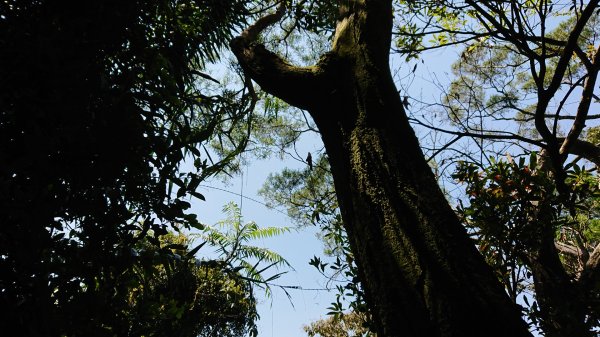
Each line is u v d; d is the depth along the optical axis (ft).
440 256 4.72
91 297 5.34
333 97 6.21
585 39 16.93
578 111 9.85
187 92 9.20
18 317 4.82
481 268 4.73
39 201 5.14
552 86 8.35
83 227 5.85
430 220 4.97
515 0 9.81
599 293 7.04
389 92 5.98
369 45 6.29
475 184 7.83
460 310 4.41
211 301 15.60
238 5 10.80
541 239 7.32
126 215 6.05
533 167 7.59
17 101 5.56
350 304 8.52
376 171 5.41
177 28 8.41
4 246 4.90
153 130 6.97
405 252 4.85
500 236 7.34
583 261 10.61
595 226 13.48
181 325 6.91
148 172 6.44
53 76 5.61
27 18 6.11
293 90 6.44
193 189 6.47
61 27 6.21
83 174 5.76
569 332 5.93
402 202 5.14
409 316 4.56
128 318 6.15
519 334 4.33
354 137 5.78
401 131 5.73
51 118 5.71
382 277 4.90
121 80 6.46
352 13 6.72
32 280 4.94
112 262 5.76
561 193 7.66
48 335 4.91
